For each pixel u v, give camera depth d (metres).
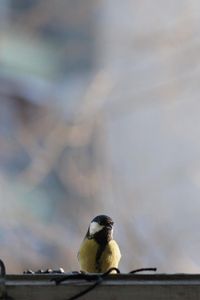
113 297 5.72
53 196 15.61
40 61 17.36
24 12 18.02
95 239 8.58
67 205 15.63
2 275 5.71
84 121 16.34
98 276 5.74
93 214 15.38
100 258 8.54
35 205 15.39
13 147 16.05
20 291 5.70
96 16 17.67
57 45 17.61
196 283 5.74
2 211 14.91
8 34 17.61
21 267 14.61
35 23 17.94
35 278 5.72
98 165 15.81
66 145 16.20
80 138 16.14
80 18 17.75
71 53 17.45
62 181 15.83
